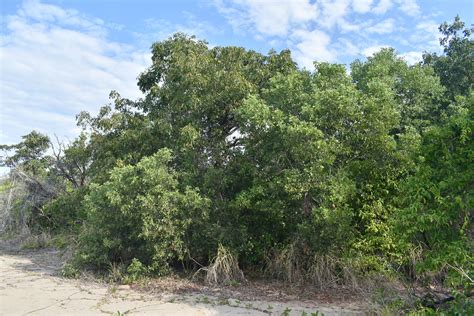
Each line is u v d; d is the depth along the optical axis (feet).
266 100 41.55
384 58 47.78
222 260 38.32
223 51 47.91
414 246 33.12
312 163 35.37
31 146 74.74
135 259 39.04
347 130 37.81
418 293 29.19
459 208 23.16
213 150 44.65
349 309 29.63
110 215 40.68
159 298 32.73
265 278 39.91
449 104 49.01
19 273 43.65
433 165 25.35
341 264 36.47
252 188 38.86
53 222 67.46
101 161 52.37
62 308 29.48
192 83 44.78
